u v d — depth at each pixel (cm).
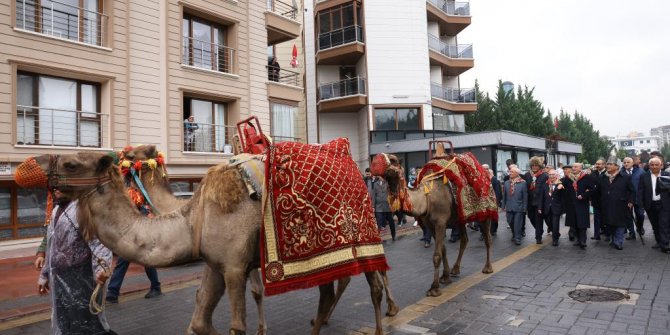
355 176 430
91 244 388
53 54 1264
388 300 554
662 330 470
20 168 320
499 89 4581
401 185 621
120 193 345
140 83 1469
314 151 408
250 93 1817
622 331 471
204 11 1648
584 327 488
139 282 791
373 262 416
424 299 628
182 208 372
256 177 371
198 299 393
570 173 1034
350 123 3125
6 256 1131
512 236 1234
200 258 364
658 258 861
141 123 1467
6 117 1177
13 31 1190
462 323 518
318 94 3078
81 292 391
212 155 1667
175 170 1565
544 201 1095
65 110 1278
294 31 2033
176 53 1573
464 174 728
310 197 379
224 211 357
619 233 979
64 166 326
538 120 4600
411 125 2930
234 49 1767
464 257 948
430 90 2994
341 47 2873
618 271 752
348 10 2905
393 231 1302
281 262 359
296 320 556
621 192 971
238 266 358
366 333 498
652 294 605
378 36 2892
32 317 618
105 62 1381
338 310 586
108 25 1395
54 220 391
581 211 998
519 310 557
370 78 2880
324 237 380
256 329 529
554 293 628
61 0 1309
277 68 2092
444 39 3575
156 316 599
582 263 832
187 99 1673
